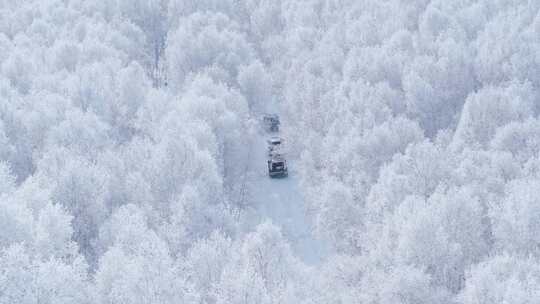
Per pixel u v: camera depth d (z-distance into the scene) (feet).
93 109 255.91
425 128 261.85
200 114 239.91
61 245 150.30
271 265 148.56
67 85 267.80
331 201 195.42
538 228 151.84
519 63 270.87
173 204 180.34
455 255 153.48
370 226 180.96
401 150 225.56
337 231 196.24
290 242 226.58
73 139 217.56
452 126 257.34
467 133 225.97
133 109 266.57
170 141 196.65
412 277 143.64
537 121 212.84
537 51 271.08
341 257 179.93
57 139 217.15
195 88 265.54
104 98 264.93
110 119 261.44
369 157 222.48
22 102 252.83
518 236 154.40
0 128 221.87
